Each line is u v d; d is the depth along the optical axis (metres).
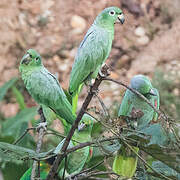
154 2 23.47
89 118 9.68
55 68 20.73
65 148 7.14
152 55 21.28
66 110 10.12
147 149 6.95
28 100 18.94
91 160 9.64
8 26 21.47
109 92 18.59
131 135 6.89
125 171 7.36
